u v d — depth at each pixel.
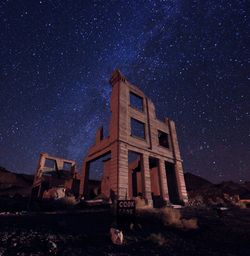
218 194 25.12
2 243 5.49
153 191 21.48
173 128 23.98
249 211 13.69
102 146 18.89
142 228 8.24
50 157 29.47
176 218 9.79
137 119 19.41
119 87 19.14
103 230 7.54
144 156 18.02
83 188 20.33
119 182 14.84
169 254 5.64
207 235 7.70
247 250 6.02
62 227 7.66
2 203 16.72
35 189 24.91
